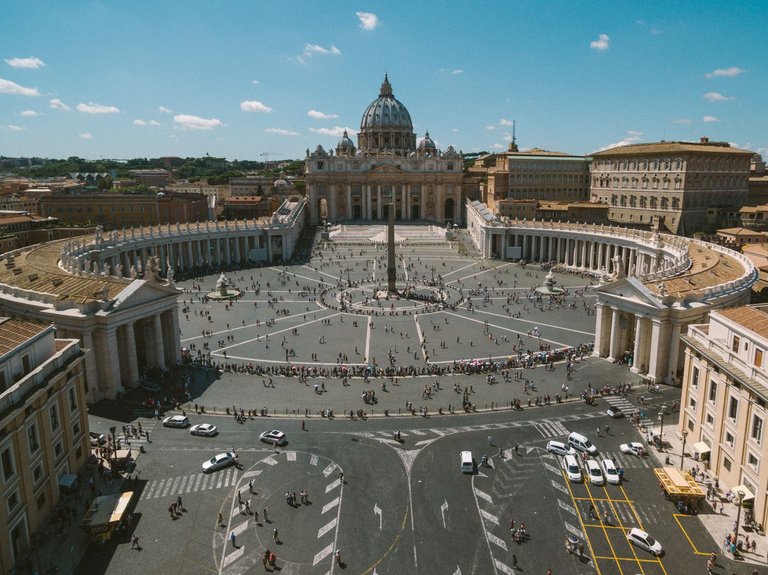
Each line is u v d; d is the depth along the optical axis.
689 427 58.75
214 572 42.09
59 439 50.28
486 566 42.53
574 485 52.44
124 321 71.00
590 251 152.00
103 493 50.97
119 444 59.56
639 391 72.00
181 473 54.41
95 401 69.44
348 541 45.19
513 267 159.50
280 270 156.75
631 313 79.19
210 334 98.19
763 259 122.88
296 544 44.84
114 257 133.62
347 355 87.69
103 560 43.19
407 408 68.06
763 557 43.25
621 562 43.00
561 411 66.88
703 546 44.59
